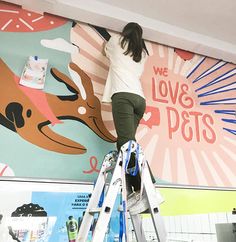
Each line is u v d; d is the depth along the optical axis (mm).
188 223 2312
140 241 1740
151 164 2355
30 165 1987
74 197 2025
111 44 2180
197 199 2418
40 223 1893
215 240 2361
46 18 2402
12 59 2176
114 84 1980
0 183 1877
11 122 2031
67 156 2107
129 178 1771
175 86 2740
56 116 2170
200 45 2859
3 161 1930
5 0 2254
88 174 2123
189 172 2475
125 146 1678
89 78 2379
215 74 3008
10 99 2076
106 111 2348
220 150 2703
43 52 2295
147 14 2637
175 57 2861
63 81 2283
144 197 1666
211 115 2809
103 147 2238
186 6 2557
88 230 1645
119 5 2529
